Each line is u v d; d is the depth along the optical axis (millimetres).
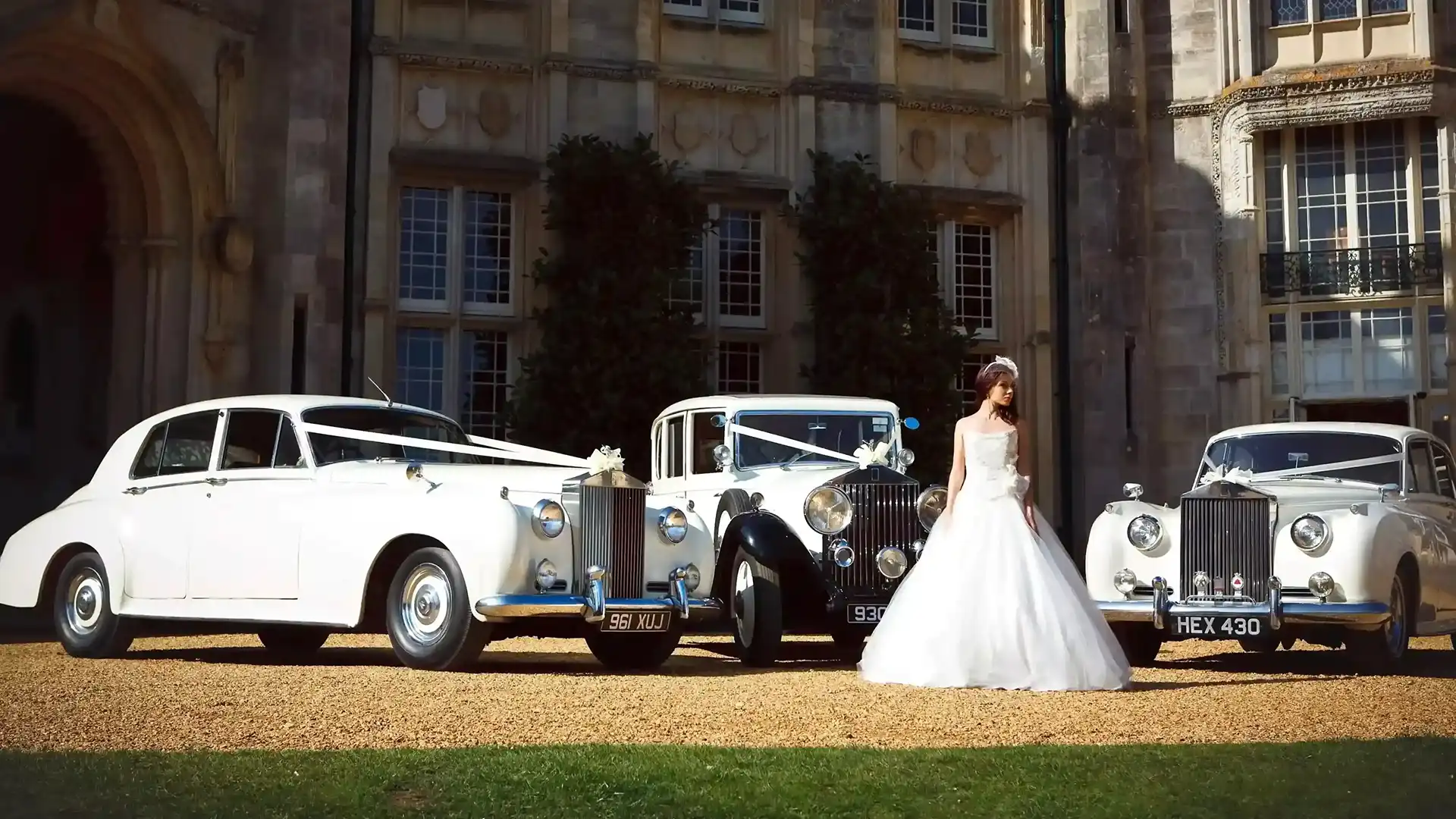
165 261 15594
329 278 16172
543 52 18312
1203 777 4910
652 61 18766
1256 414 20609
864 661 8125
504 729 6035
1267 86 20500
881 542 9750
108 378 17297
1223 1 21000
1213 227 20953
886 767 5008
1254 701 7242
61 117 16906
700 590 9047
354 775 4785
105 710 6438
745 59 19453
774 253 19281
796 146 19312
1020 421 8055
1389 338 20484
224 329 15688
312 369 15828
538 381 17078
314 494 8820
